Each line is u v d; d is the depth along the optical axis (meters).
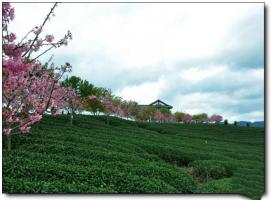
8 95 12.18
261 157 45.44
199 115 104.56
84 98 56.34
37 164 20.41
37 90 18.33
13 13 10.58
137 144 39.81
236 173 32.38
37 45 11.55
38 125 39.38
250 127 85.31
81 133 38.81
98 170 21.11
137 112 84.38
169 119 104.94
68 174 19.41
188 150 42.47
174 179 24.12
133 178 20.59
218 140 63.88
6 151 22.89
